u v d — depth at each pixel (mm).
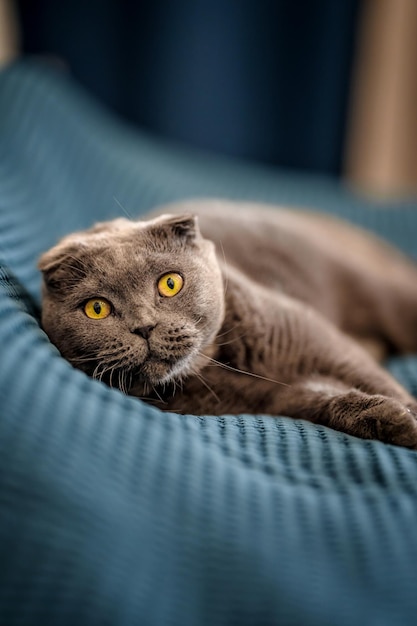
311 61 1193
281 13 1165
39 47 1169
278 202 887
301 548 344
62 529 324
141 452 370
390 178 1246
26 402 363
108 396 396
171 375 462
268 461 390
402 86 1196
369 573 339
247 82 1205
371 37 1176
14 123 731
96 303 457
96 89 1195
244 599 327
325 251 679
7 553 316
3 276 453
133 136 952
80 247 466
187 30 1163
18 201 634
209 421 420
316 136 1240
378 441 419
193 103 1210
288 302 543
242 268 607
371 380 490
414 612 332
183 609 325
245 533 344
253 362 500
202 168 947
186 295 474
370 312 680
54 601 309
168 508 348
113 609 311
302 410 468
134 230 486
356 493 371
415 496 368
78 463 348
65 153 786
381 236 855
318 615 325
